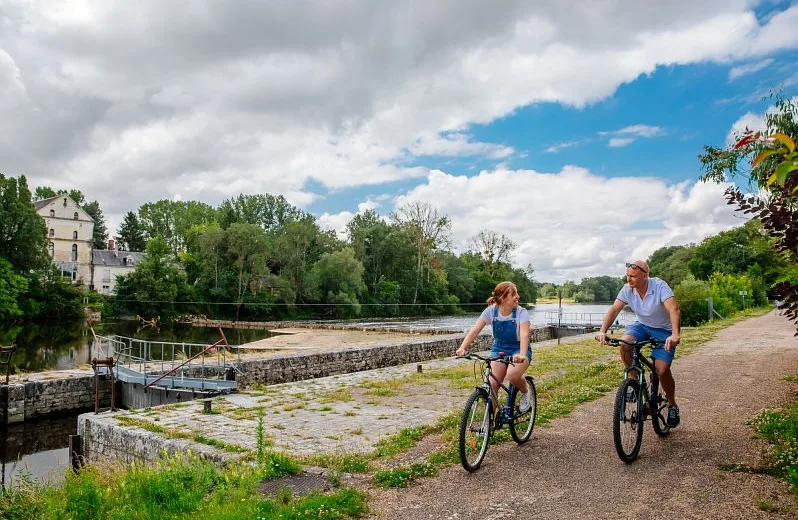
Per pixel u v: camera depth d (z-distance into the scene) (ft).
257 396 42.47
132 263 334.24
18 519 19.38
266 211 361.30
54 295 221.87
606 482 16.53
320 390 44.37
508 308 20.40
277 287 261.24
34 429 63.62
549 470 18.04
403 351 102.37
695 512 13.93
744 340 58.49
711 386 31.27
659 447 19.65
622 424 17.97
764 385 30.78
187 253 298.15
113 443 32.71
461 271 335.26
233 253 261.65
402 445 24.11
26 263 218.79
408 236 300.20
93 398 72.13
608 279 483.51
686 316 111.75
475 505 15.52
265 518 15.01
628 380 18.48
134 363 76.38
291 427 31.42
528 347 19.65
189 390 59.21
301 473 19.99
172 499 18.13
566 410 26.89
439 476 18.29
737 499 14.55
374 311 290.76
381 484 18.11
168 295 245.45
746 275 176.55
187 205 372.99
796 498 14.29
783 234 20.54
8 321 207.51
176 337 168.04
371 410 35.81
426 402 38.14
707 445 19.52
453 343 116.16
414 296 298.15
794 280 21.84
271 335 174.50
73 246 305.94
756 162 8.10
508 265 333.21
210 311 257.34
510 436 22.22
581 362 53.57
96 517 17.83
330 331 180.75
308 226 285.02
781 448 17.98
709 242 244.01
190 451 26.58
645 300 19.83
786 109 30.66
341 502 16.19
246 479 19.17
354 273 277.44
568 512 14.51
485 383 19.77
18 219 217.56
